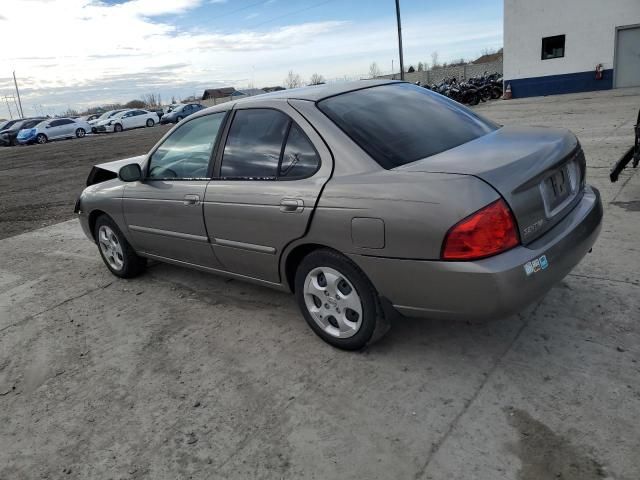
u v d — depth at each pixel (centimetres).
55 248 648
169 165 407
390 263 263
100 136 3120
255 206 322
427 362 295
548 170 261
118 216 457
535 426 236
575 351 286
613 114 1202
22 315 444
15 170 1662
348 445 240
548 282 252
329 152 292
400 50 2314
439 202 242
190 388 303
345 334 307
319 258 299
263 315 381
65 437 275
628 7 1892
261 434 256
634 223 459
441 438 237
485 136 315
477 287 239
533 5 2066
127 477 241
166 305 424
